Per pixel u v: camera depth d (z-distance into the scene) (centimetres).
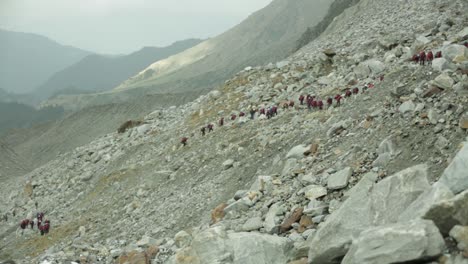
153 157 4838
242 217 2186
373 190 1259
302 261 1289
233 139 3859
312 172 2195
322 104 3381
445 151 1684
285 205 1989
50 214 4897
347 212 1237
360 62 4019
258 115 4228
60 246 3712
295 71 4984
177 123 5716
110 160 5656
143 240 2517
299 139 2906
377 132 2156
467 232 890
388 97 2472
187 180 3631
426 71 2433
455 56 2422
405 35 4191
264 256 1393
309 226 1708
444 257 895
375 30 5016
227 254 1405
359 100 2845
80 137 15312
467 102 1873
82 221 4097
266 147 3200
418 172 1213
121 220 3600
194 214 2870
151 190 3903
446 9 4509
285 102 4116
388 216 1162
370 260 946
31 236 4447
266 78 5281
